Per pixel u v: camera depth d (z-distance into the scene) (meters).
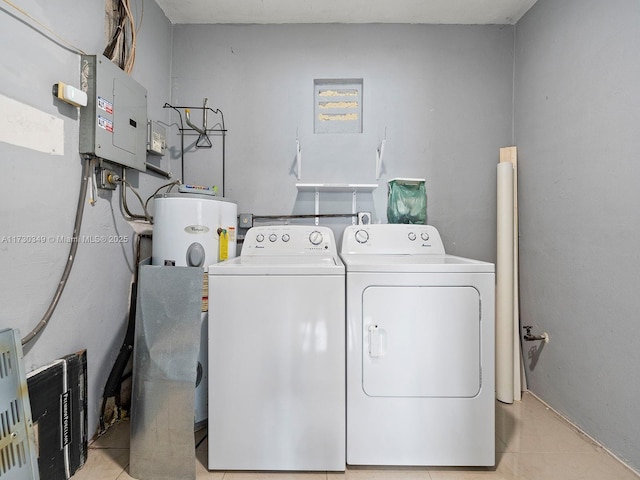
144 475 1.21
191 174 2.15
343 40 2.13
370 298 1.27
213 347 1.25
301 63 2.13
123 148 1.50
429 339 1.27
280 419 1.25
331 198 2.15
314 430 1.25
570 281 1.60
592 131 1.47
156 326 1.25
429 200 2.13
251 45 2.13
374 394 1.26
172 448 1.20
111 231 1.52
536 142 1.87
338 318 1.25
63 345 1.24
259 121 2.14
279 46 2.13
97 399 1.44
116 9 1.54
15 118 1.02
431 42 2.13
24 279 1.06
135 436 1.23
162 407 1.22
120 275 1.60
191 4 1.96
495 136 2.12
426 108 2.13
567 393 1.62
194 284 1.26
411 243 1.83
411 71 2.13
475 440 1.26
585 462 1.31
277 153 2.14
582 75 1.53
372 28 2.13
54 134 1.17
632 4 1.28
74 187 1.27
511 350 1.85
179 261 1.53
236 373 1.25
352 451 1.26
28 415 0.99
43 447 1.09
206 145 2.15
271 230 1.79
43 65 1.12
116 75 1.43
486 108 2.12
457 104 2.13
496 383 1.87
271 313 1.25
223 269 1.25
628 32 1.29
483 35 2.12
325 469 1.25
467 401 1.27
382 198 2.14
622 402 1.31
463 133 2.13
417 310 1.27
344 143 2.14
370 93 2.13
